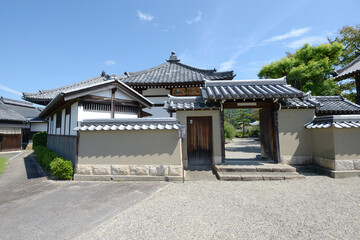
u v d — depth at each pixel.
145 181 5.58
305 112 6.74
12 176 6.88
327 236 2.64
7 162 10.28
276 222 3.06
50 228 2.94
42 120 19.44
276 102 6.55
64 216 3.36
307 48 15.53
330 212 3.39
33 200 4.17
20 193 4.72
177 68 13.93
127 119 6.01
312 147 6.65
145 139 5.82
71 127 7.32
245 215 3.32
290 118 6.77
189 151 7.05
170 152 5.72
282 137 6.73
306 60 15.96
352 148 5.69
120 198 4.23
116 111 8.02
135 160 5.77
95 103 7.29
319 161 6.31
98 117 7.33
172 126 5.69
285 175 5.61
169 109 6.90
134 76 11.96
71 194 4.54
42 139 14.02
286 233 2.73
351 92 16.83
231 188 4.84
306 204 3.76
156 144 5.78
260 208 3.60
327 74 14.57
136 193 4.55
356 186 4.80
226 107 6.93
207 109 6.91
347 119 5.71
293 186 4.93
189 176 5.96
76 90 6.54
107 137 5.91
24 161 10.64
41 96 10.26
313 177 5.71
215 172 6.26
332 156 5.77
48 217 3.33
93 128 5.76
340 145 5.70
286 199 4.04
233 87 7.46
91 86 6.91
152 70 13.39
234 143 19.78
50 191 4.80
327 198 4.05
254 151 12.09
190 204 3.84
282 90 6.62
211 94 6.30
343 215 3.27
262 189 4.73
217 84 7.74
